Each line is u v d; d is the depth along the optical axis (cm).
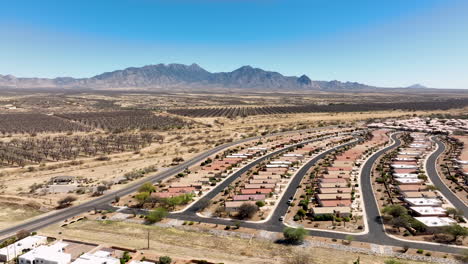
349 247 9731
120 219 12112
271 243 10062
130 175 17250
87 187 15800
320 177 16800
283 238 10412
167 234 10719
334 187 14838
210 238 10419
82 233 10800
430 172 17462
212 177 16912
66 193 15012
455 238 10062
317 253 9362
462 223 11194
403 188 14562
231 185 15688
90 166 19588
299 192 14675
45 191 15188
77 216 12425
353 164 19162
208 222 11750
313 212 12119
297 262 8788
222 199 13938
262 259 9031
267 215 12262
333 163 19062
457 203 13088
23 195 14575
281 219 11812
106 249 9450
